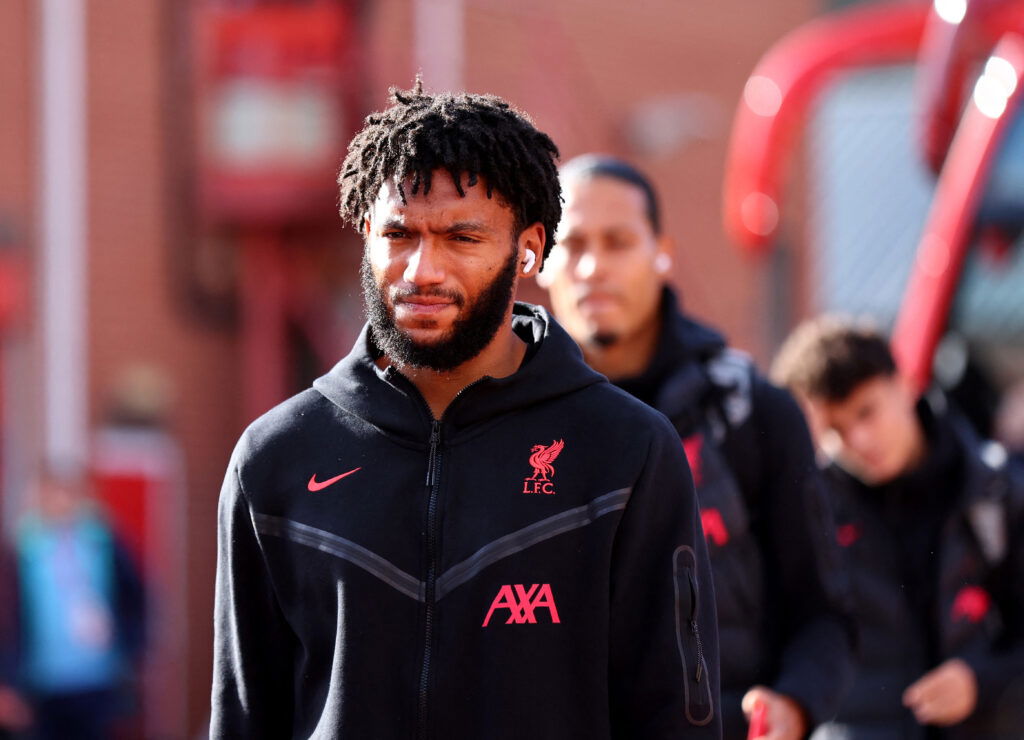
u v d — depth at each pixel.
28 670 26.36
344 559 8.27
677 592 8.48
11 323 34.16
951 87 24.08
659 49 48.34
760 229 26.48
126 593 27.89
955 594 15.02
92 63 35.53
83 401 35.09
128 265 35.88
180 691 35.88
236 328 37.12
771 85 26.56
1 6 34.38
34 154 34.75
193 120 36.56
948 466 15.12
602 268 12.65
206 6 35.50
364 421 8.62
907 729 14.99
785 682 11.59
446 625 8.17
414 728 8.09
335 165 35.31
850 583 15.12
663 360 12.57
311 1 35.09
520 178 8.31
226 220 36.09
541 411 8.59
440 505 8.36
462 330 8.22
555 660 8.17
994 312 23.84
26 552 26.75
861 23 26.47
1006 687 14.72
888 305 51.53
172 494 36.06
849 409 14.89
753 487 12.13
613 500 8.33
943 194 23.88
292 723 8.84
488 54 42.88
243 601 8.70
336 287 37.16
